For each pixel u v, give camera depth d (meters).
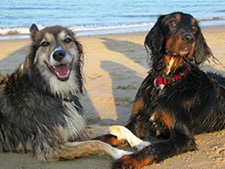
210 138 2.41
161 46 2.33
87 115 2.68
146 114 2.39
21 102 2.27
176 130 2.28
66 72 2.28
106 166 2.17
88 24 7.80
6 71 3.44
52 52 2.25
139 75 3.40
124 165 2.12
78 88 2.36
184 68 2.33
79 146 2.21
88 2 12.76
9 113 2.28
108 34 6.06
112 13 10.05
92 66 3.64
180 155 2.24
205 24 7.88
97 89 3.09
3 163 2.20
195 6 13.11
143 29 7.10
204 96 2.38
